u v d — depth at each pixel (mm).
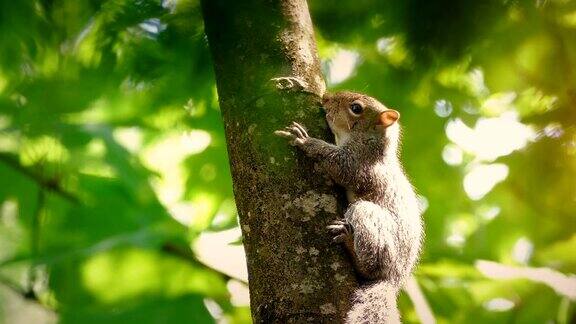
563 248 11234
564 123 10883
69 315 10586
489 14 9750
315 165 7027
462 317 11398
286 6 7527
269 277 6617
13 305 11680
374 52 10719
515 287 11289
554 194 11266
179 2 10414
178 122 11609
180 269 11000
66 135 11406
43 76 10828
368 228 8320
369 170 9109
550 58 10219
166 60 10711
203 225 11898
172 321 10602
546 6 9820
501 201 11672
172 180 12898
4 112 11188
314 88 7383
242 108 7203
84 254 10469
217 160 12133
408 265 9070
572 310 10953
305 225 6773
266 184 6910
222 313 11273
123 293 10945
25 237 11477
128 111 11516
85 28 10500
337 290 6586
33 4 10078
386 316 7859
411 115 11406
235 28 7434
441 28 9938
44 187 11156
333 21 10453
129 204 11570
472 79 10820
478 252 11773
